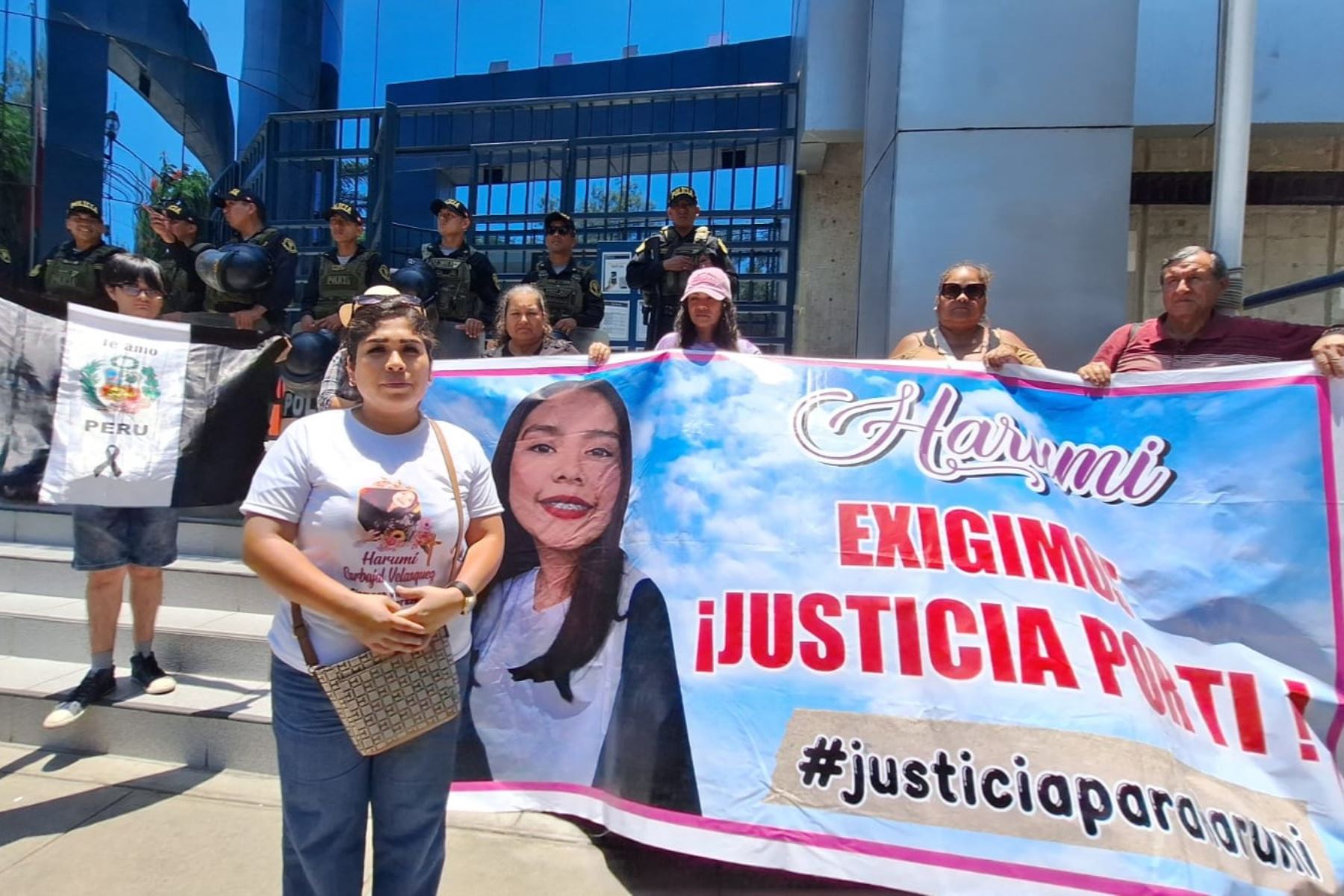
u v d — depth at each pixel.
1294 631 2.84
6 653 4.05
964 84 5.17
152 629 3.68
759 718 2.72
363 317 1.99
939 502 3.01
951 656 2.73
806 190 7.92
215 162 10.42
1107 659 2.68
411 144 11.63
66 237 9.02
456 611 1.93
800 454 3.13
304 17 11.17
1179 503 3.00
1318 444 2.95
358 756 1.96
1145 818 2.42
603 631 3.07
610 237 8.96
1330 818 2.56
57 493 3.38
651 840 2.62
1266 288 6.70
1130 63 5.05
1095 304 5.06
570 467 3.29
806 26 7.21
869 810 2.55
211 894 2.61
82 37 9.06
